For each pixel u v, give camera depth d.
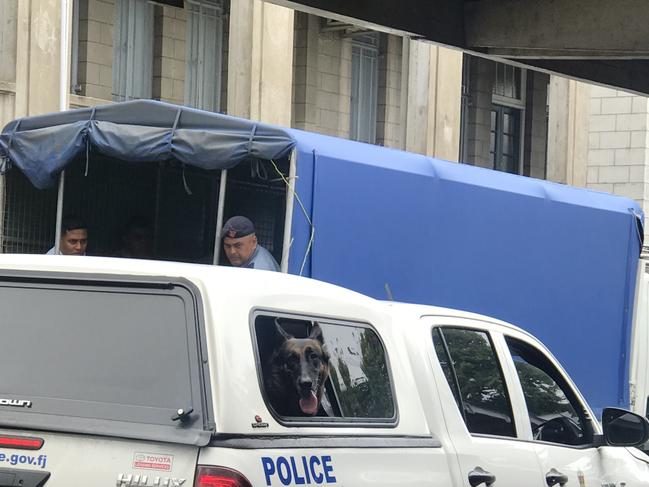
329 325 4.96
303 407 4.66
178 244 10.77
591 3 13.04
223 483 4.05
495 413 6.05
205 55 25.41
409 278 9.87
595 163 32.16
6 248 10.16
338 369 4.96
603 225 12.43
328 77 27.56
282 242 9.63
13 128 9.97
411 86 25.05
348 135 28.22
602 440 6.64
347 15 12.61
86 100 22.36
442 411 5.62
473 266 10.59
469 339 6.10
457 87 25.66
